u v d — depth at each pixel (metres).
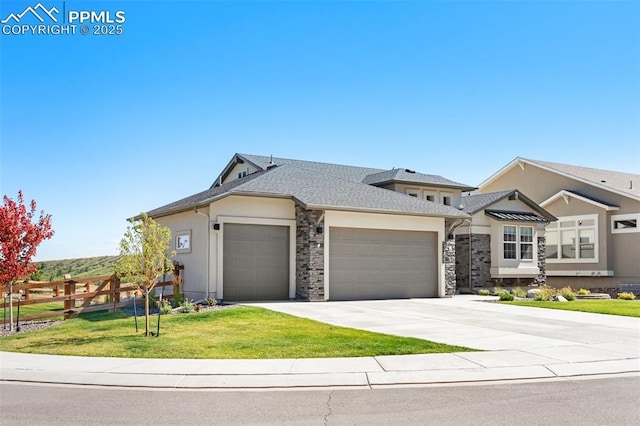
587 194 33.44
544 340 12.72
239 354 11.26
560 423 6.98
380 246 22.88
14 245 16.36
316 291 21.08
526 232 29.58
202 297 20.56
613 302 22.41
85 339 13.41
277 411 7.60
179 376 9.66
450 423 6.99
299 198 21.12
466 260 28.48
